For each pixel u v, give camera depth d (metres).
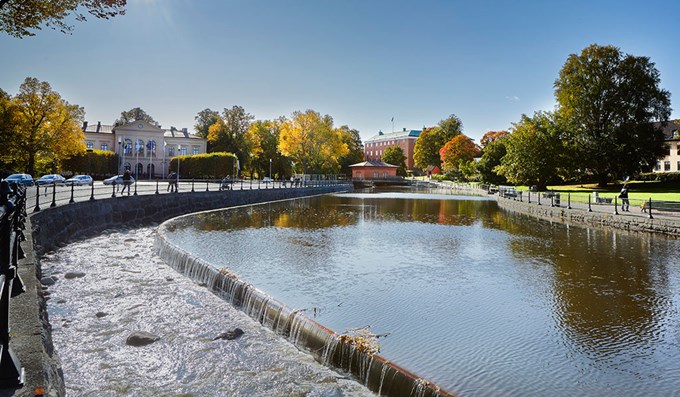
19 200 5.05
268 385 5.98
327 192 60.25
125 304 9.36
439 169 112.44
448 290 9.97
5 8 10.97
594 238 18.14
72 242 16.83
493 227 21.94
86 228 18.70
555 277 11.26
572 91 47.91
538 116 47.69
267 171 84.56
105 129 83.44
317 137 68.81
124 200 22.48
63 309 8.96
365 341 6.61
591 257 13.93
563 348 6.62
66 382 5.99
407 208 34.06
